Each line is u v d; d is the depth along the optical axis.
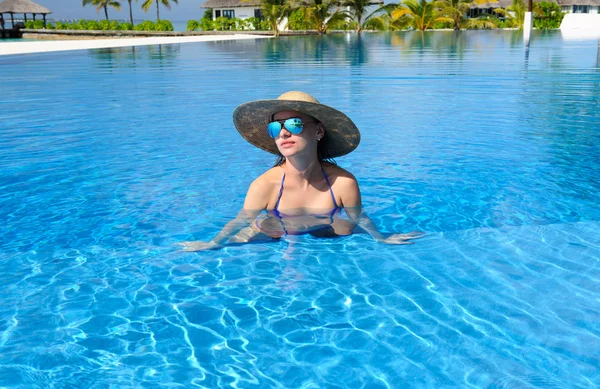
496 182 4.09
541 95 8.27
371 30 44.34
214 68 13.55
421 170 4.43
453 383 1.87
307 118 3.14
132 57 17.55
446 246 2.98
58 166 4.69
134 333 2.20
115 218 3.48
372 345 2.09
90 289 2.57
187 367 1.98
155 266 2.80
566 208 3.55
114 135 5.88
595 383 1.86
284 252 2.93
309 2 41.03
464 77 10.69
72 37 41.31
